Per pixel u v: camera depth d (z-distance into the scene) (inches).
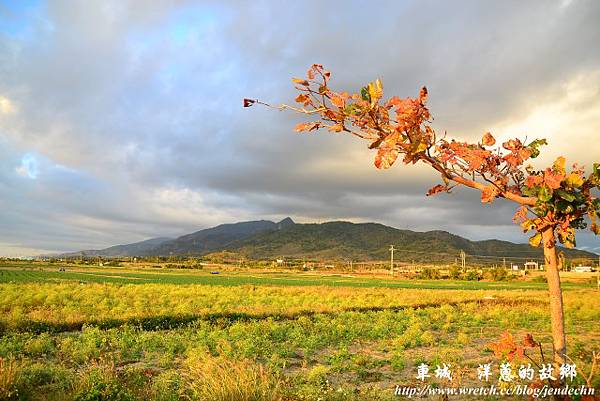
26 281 2192.4
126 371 424.8
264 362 515.5
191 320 895.7
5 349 536.1
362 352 568.4
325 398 335.9
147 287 1995.6
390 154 118.0
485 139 137.6
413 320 901.8
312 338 642.2
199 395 312.0
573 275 4407.0
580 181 134.2
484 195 135.4
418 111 121.3
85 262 7839.6
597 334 725.9
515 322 896.9
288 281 3277.6
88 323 797.2
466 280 4539.9
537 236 150.0
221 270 6309.1
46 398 331.3
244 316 967.6
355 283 3223.4
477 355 545.3
